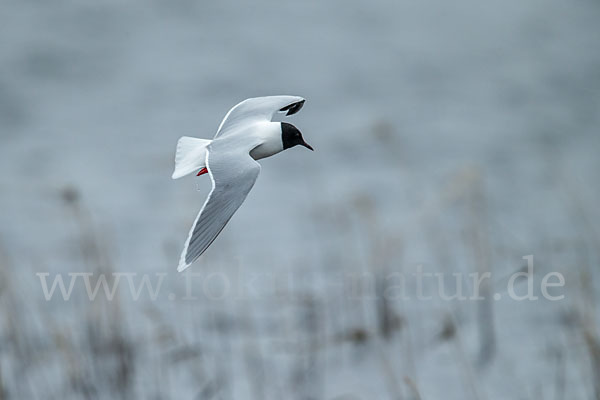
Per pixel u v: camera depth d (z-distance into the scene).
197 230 6.03
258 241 15.59
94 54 30.53
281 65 29.84
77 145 22.22
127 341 11.36
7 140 22.67
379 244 13.23
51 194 18.17
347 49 31.89
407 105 25.86
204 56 30.61
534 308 12.63
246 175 6.28
